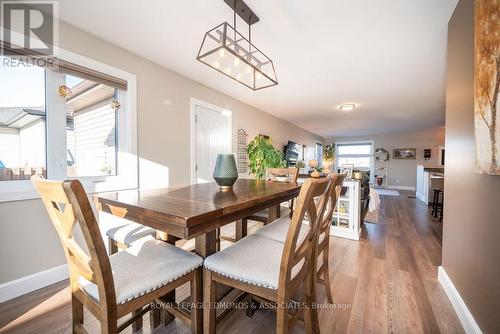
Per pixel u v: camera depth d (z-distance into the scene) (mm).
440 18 1680
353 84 3146
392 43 2055
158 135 2541
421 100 3918
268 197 1287
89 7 1599
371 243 2674
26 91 1667
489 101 980
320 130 7551
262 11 1621
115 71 2111
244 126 4141
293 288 938
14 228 1566
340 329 1285
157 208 938
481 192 1166
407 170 8219
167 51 2234
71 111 1902
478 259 1189
